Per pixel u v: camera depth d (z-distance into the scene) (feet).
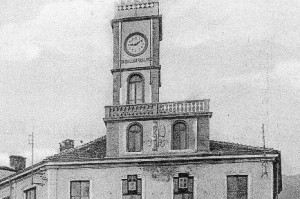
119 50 138.31
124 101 135.74
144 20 137.90
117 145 129.39
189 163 124.98
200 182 123.85
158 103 129.59
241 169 122.83
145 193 125.59
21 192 135.23
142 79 136.05
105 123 131.95
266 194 120.88
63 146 146.82
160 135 127.75
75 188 128.88
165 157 125.70
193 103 127.95
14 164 156.25
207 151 125.18
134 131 129.59
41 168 131.44
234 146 125.80
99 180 128.16
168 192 124.67
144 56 136.77
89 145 132.26
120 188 126.93
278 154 121.80
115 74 137.49
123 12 139.23
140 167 126.93
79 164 129.08
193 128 126.72
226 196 122.42
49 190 128.98
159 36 138.31
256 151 122.62
